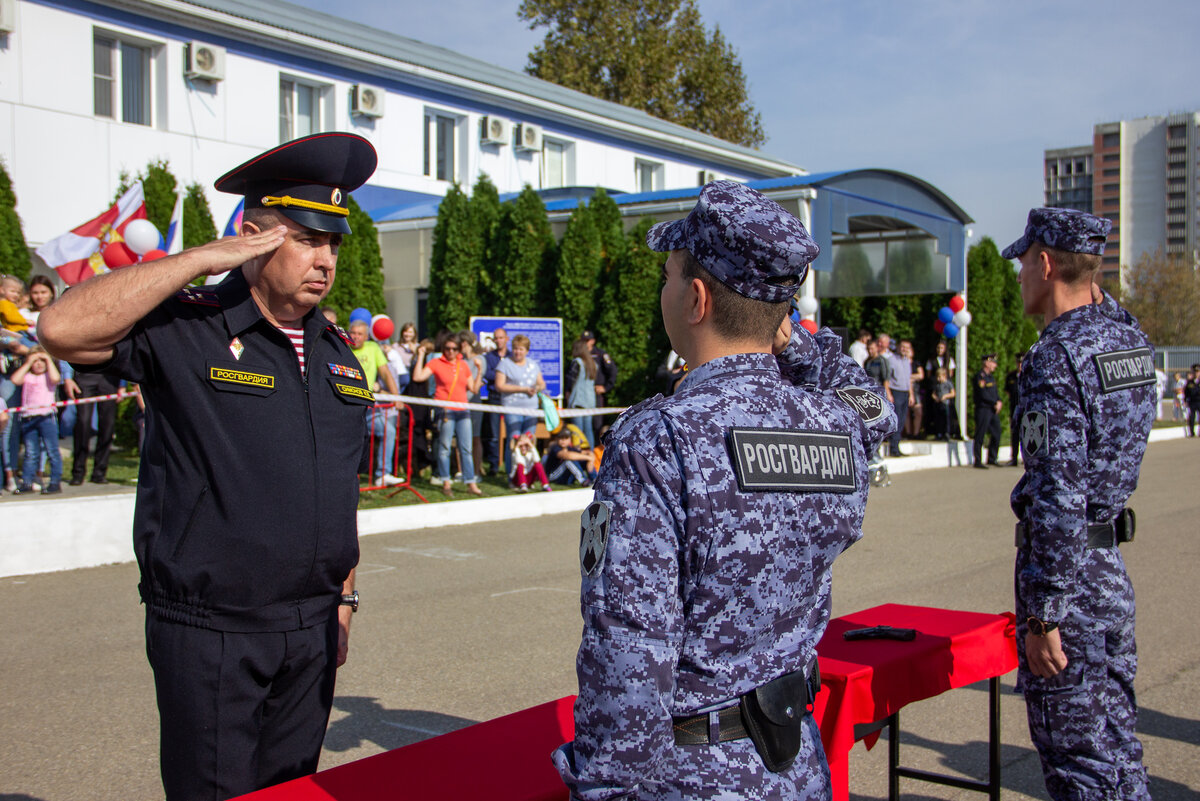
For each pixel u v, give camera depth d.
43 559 7.14
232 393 2.22
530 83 25.52
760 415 1.63
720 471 1.54
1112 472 2.68
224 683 2.19
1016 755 4.28
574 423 12.27
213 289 2.34
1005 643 3.36
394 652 5.48
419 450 11.46
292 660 2.28
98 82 16.03
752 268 1.64
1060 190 127.88
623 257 14.33
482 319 12.36
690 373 1.73
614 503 1.53
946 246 15.96
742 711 1.59
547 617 6.24
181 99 16.75
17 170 14.86
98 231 13.05
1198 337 54.22
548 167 23.98
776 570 1.59
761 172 29.81
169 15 16.38
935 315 19.06
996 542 9.12
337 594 2.40
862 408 2.12
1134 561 8.33
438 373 10.52
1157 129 121.50
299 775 2.35
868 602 6.72
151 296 2.02
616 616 1.49
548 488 11.11
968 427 18.86
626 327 14.22
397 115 20.27
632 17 37.22
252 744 2.25
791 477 1.61
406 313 17.39
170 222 13.66
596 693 1.48
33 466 8.67
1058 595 2.57
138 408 10.88
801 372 2.23
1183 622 6.32
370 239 15.21
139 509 2.24
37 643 5.48
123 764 3.93
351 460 2.42
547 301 15.05
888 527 9.98
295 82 18.83
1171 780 3.92
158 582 2.20
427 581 7.23
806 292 13.20
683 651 1.56
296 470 2.26
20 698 4.65
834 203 13.42
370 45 19.81
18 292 9.04
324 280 2.35
